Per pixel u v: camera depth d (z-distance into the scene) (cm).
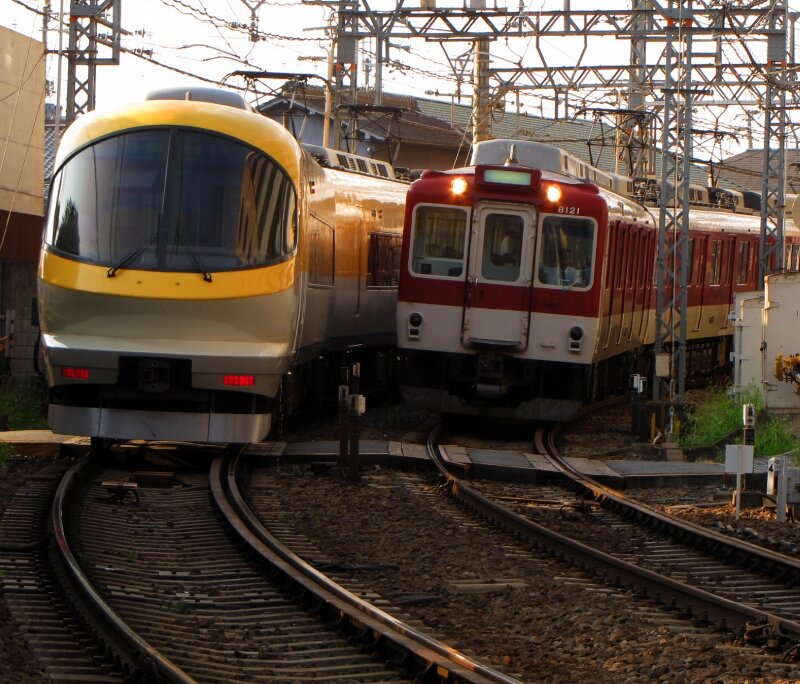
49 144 8156
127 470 3177
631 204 4781
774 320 3938
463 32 5441
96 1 4381
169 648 1556
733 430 3828
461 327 3944
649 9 5078
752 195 7600
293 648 1628
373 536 2459
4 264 4881
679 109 4875
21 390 4756
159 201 3077
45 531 2288
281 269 3134
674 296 4706
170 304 3034
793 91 6153
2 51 5397
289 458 3369
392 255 5072
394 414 4750
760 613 1752
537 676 1523
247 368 3045
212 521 2534
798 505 2780
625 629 1766
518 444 3997
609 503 2909
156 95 3356
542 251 3912
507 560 2266
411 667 1512
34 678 1398
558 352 3912
